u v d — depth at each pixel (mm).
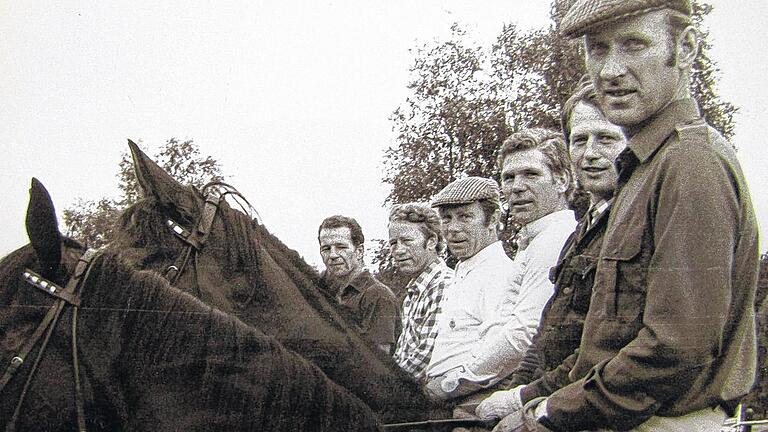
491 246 3510
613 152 3279
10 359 2688
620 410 3113
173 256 3352
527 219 3424
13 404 2678
